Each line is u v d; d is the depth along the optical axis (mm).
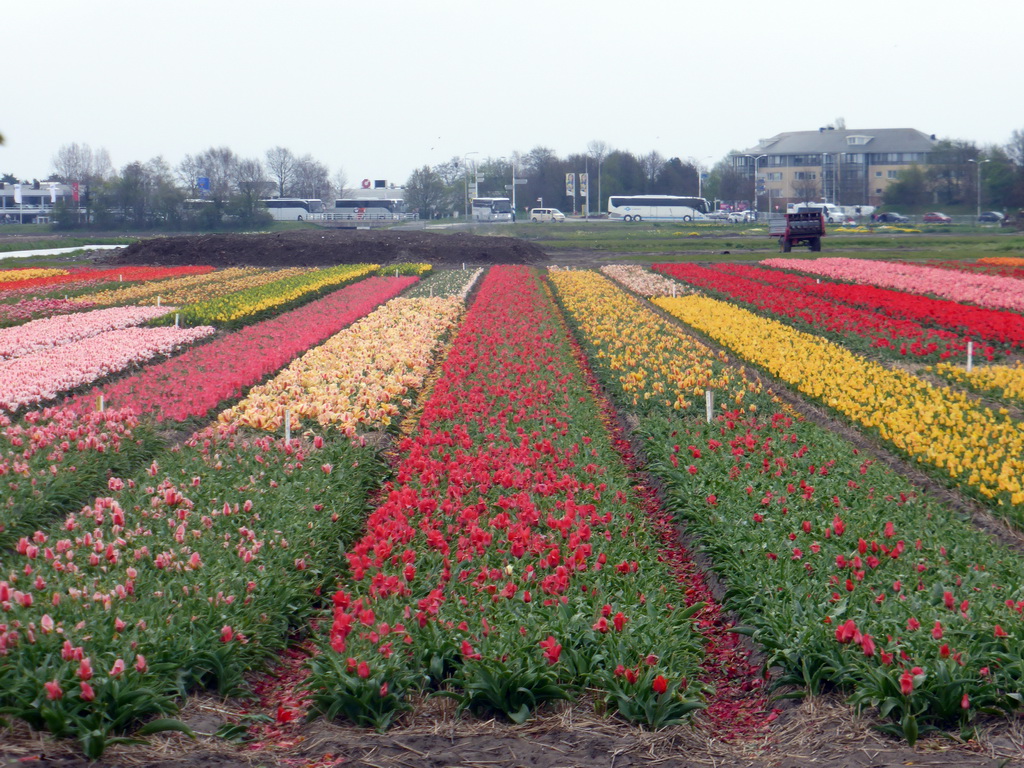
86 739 7102
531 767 7223
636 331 29031
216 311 33219
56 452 14484
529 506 11352
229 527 11234
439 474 13109
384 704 7887
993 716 7578
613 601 9352
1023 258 59156
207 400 18766
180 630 8453
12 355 25844
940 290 40312
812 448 14891
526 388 19328
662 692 7805
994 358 25062
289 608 9703
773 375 22203
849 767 7117
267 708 8359
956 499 13758
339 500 12711
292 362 23297
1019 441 14977
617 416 19781
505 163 197250
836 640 8219
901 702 7496
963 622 8406
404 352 24375
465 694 7938
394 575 9500
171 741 7520
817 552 10312
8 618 8523
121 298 40750
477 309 36094
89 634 8266
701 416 18047
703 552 11391
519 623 8617
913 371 23609
